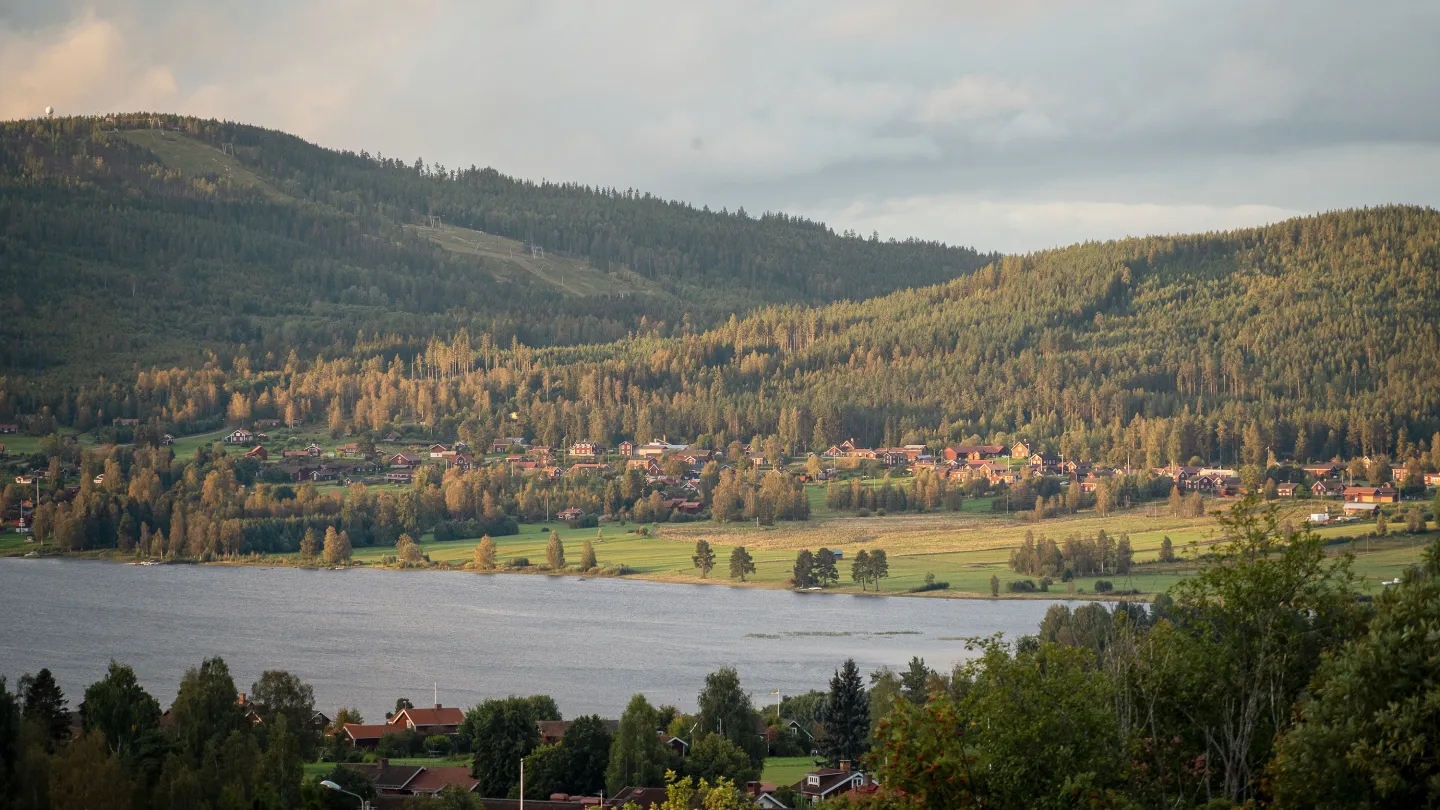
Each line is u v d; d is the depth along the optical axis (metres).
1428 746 48.38
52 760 104.06
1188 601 60.50
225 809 97.19
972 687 57.97
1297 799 50.44
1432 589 52.22
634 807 102.38
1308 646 57.81
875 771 55.62
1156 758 57.41
